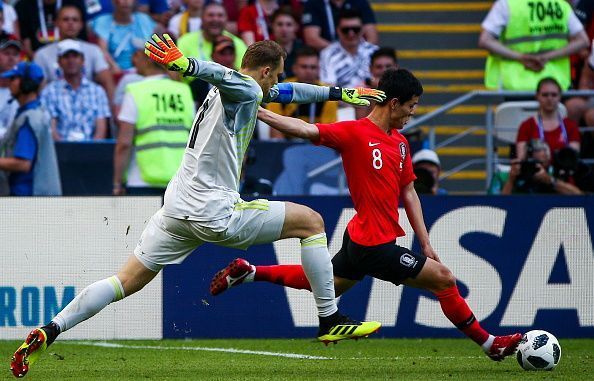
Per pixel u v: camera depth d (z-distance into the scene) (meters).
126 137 35.31
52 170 35.22
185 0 45.00
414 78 23.59
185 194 21.91
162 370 23.83
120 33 43.22
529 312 31.08
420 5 50.53
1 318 30.14
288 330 30.98
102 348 28.70
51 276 30.17
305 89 22.89
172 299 30.72
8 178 34.97
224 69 21.03
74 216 30.25
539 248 31.14
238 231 22.02
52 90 39.25
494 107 43.06
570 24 39.84
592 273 31.20
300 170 37.38
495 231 31.05
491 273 31.02
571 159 34.12
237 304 30.89
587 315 31.19
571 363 25.25
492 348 23.75
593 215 31.19
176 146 35.69
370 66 39.88
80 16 42.31
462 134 41.00
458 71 49.16
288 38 42.59
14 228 30.22
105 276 30.20
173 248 22.42
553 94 35.56
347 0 44.69
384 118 23.80
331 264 22.89
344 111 38.88
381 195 23.64
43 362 25.55
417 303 31.08
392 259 23.56
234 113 21.52
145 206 30.27
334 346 29.27
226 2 45.09
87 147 37.03
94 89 39.81
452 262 30.91
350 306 30.95
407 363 25.36
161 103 35.53
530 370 23.59
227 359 26.23
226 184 22.03
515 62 39.28
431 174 33.78
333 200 30.66
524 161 33.78
